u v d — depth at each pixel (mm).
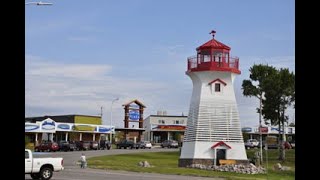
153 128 116438
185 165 47594
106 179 28156
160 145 100188
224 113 47938
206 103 48000
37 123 84438
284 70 64750
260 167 45562
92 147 79562
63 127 89312
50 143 71812
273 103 64562
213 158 46969
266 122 66500
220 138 47406
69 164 45438
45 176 27203
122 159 55906
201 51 48906
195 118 48344
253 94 65062
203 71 48000
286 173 43031
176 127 116938
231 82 48562
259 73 64625
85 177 29469
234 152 47312
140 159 57406
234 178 35562
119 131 106062
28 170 26688
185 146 48594
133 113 105750
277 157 66188
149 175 34625
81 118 98812
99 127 96688
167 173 37781
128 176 32125
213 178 34875
